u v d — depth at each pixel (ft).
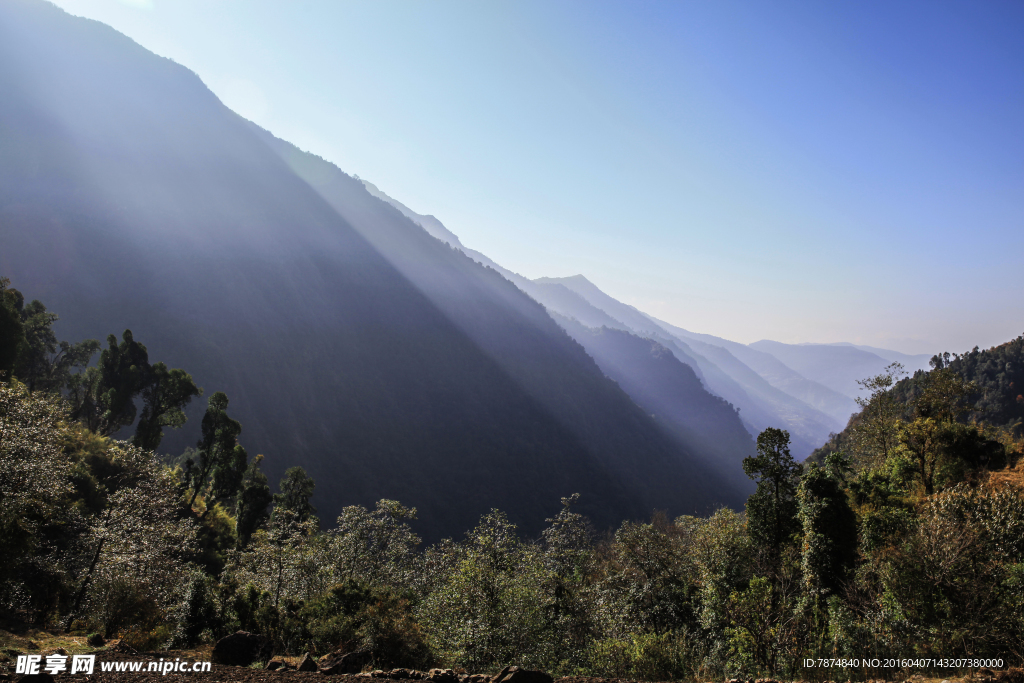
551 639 49.78
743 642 40.60
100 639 36.27
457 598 48.75
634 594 70.54
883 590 38.83
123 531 64.03
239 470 155.53
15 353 114.42
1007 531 32.58
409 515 82.74
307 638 45.24
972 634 28.84
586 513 456.86
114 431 160.97
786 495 75.25
